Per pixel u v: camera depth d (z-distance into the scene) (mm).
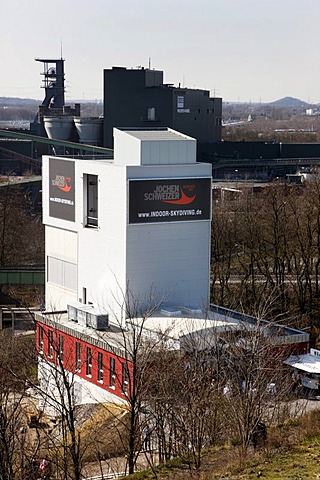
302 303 117938
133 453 59906
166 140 92938
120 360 74000
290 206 139125
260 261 134500
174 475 55500
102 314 88750
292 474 50750
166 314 88812
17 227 164750
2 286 138875
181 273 93938
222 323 82438
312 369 78938
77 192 98875
